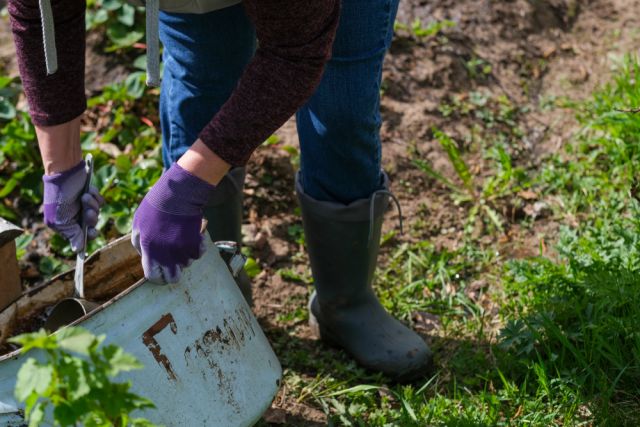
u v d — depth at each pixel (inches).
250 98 58.3
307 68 57.9
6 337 71.4
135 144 118.0
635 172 114.0
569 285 92.5
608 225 107.5
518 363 87.2
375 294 99.4
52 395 47.1
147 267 61.4
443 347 94.7
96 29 133.9
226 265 71.2
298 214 114.0
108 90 123.0
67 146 70.1
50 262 104.3
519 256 109.0
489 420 80.0
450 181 120.8
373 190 83.7
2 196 111.4
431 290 104.1
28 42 65.3
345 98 73.9
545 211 115.7
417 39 139.9
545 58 144.3
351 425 82.1
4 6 145.2
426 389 88.2
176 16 75.2
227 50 76.5
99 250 73.4
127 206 109.3
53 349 46.6
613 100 126.5
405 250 109.9
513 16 147.9
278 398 87.1
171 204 59.8
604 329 86.6
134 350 61.6
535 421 79.6
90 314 59.3
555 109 134.3
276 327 97.9
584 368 83.8
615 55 143.8
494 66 140.6
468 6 147.3
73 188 70.9
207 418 66.0
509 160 121.6
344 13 70.6
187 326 65.1
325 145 78.1
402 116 128.6
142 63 128.9
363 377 89.6
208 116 80.7
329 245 84.9
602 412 79.2
